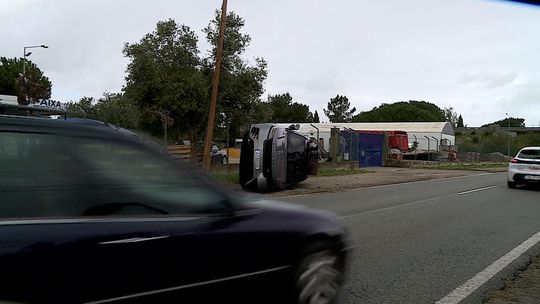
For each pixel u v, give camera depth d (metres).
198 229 3.49
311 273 4.18
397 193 16.41
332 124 60.31
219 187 3.78
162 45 20.58
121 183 3.31
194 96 19.81
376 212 11.52
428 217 10.86
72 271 2.91
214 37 20.50
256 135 16.12
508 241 8.28
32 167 3.04
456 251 7.46
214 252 3.54
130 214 3.28
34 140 3.09
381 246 7.72
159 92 19.72
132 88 20.11
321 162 27.66
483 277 6.07
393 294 5.32
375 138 35.72
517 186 19.78
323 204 12.91
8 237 2.76
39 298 2.79
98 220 3.12
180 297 3.38
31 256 2.78
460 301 5.15
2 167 2.95
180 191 3.56
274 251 3.90
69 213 3.06
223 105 21.12
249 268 3.75
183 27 20.70
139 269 3.18
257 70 21.38
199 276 3.47
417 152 42.38
